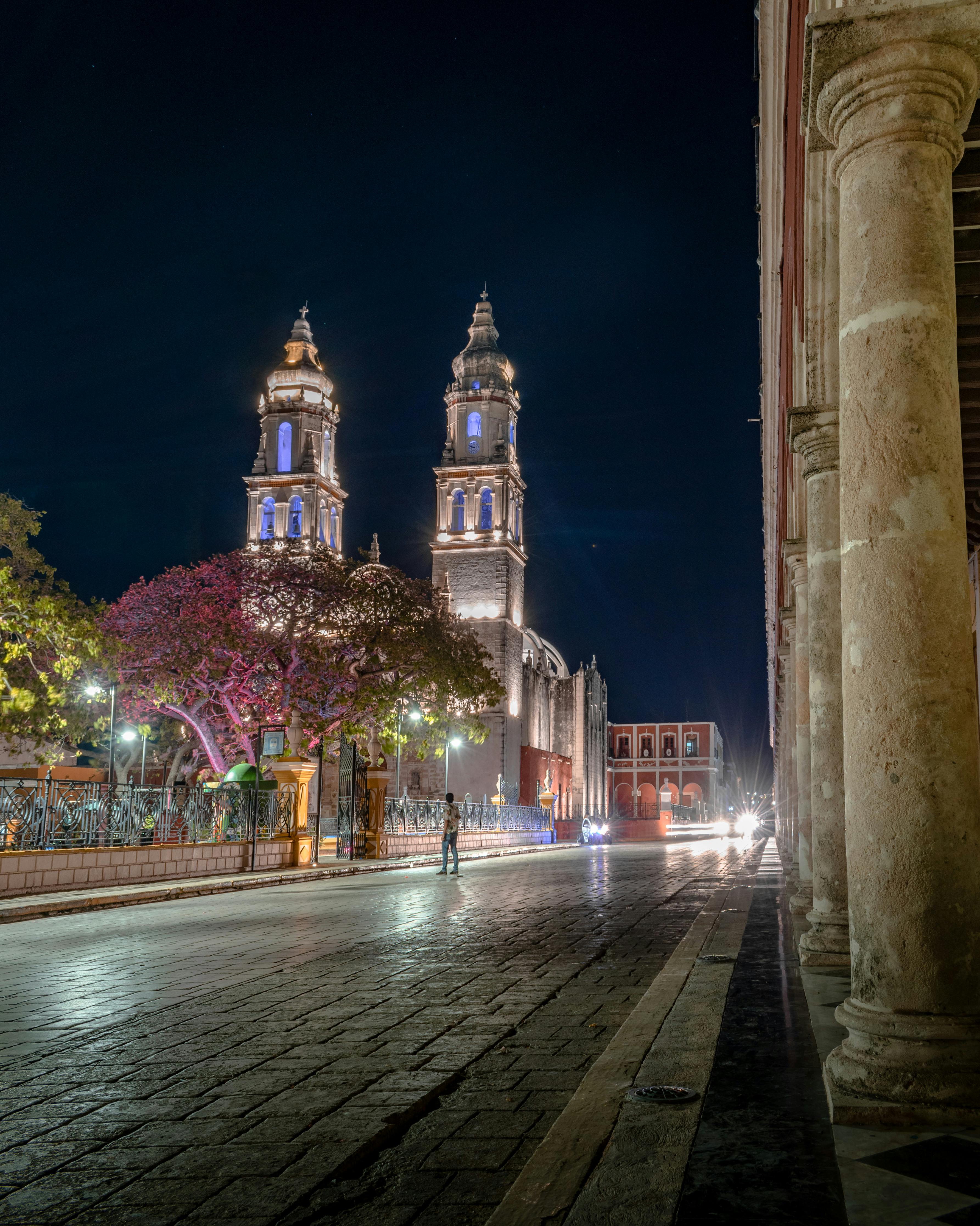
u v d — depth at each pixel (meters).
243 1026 6.68
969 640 4.13
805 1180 3.36
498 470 61.81
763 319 14.65
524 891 18.39
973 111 5.62
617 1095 4.77
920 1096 3.86
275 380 62.66
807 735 11.80
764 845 50.69
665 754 94.94
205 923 13.27
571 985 8.12
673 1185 3.41
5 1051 6.16
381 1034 6.37
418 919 13.27
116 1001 7.70
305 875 22.53
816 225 6.97
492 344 65.25
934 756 4.00
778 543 22.23
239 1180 3.93
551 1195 3.52
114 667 31.88
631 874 23.66
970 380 9.75
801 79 6.85
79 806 18.06
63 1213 3.65
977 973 3.98
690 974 8.06
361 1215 3.57
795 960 8.51
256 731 34.84
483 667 37.34
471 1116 4.70
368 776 29.39
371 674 33.72
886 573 4.14
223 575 34.50
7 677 29.00
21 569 31.19
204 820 21.78
